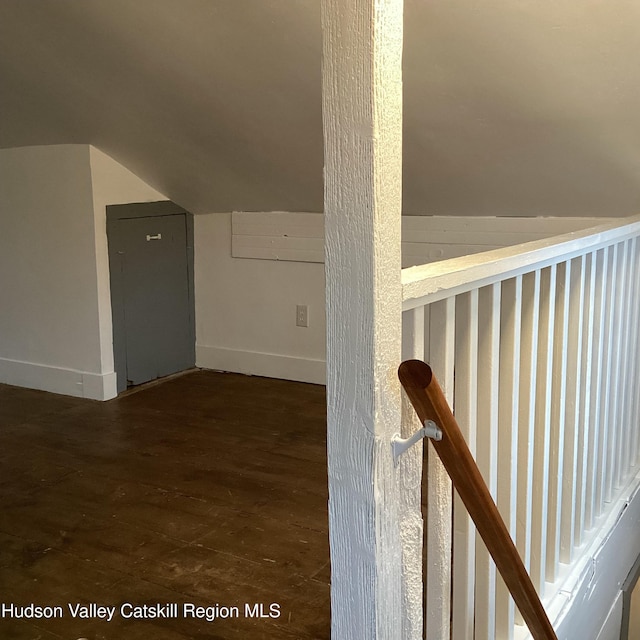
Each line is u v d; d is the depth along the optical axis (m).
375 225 1.01
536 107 2.45
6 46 2.93
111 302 3.74
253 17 2.36
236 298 4.14
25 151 3.74
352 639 1.15
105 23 2.61
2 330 4.07
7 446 3.14
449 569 1.37
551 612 1.79
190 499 2.64
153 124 3.25
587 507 2.20
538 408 1.76
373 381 1.05
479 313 1.43
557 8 2.00
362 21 0.96
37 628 1.92
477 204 3.22
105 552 2.29
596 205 2.97
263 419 3.45
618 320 2.27
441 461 1.21
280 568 2.20
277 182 3.53
